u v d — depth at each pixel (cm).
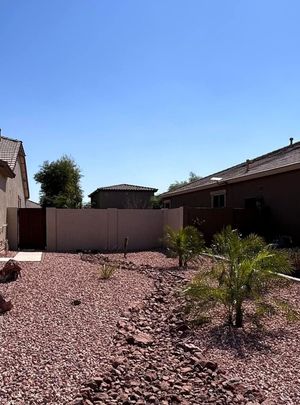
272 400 432
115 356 531
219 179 2059
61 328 638
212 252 848
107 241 1958
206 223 1750
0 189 1645
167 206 3139
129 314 732
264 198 1728
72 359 516
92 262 1386
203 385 466
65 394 422
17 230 1892
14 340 576
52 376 464
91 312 732
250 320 701
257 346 602
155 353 564
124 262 1423
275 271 738
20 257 1452
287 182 1573
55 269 1147
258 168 1816
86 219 1939
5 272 955
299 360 547
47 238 1895
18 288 876
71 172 4922
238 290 681
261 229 1694
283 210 1598
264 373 507
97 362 510
